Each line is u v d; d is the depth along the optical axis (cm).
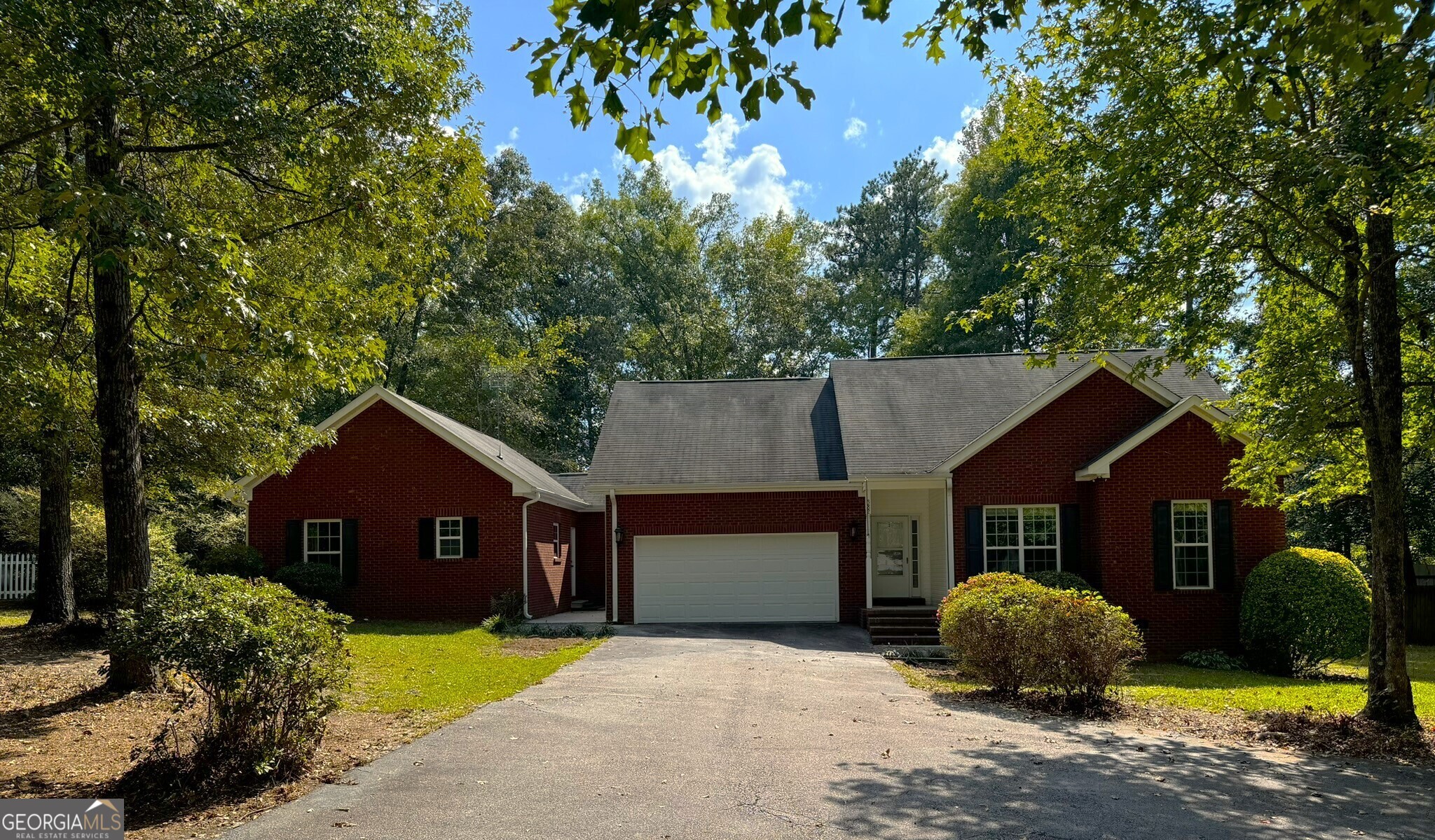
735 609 2116
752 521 2123
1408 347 1192
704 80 502
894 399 2248
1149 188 1003
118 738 855
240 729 700
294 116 1004
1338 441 1264
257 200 1169
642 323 4656
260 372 1134
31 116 913
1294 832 632
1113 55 994
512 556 2142
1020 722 1012
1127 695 1233
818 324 4653
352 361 1171
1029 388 2264
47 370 1110
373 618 2131
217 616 687
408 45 1145
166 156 1186
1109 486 1822
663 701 1073
